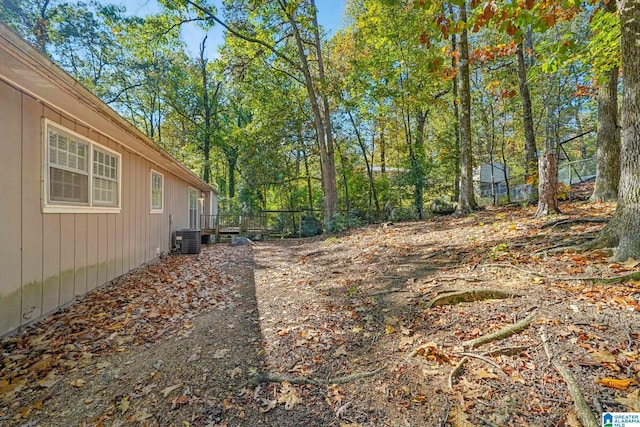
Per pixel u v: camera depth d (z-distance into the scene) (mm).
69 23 13594
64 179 4059
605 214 5098
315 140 15422
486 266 3877
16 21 12109
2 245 3064
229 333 3111
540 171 5832
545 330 2297
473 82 14617
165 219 8453
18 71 2799
